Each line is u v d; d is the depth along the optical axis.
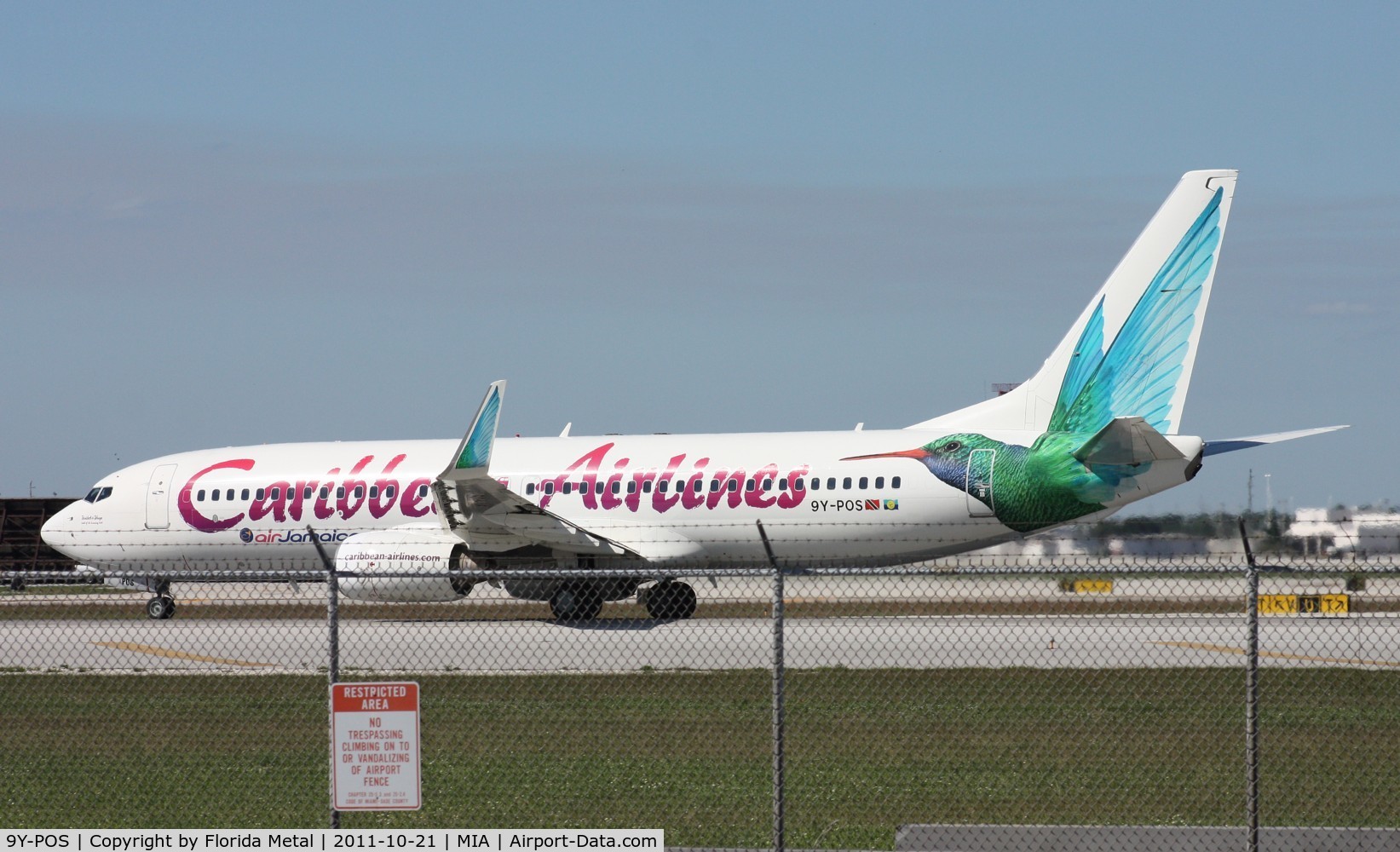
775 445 128.75
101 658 104.56
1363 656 95.25
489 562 129.88
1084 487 117.38
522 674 89.31
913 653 96.75
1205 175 116.81
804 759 62.66
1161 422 117.38
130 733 71.38
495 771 60.69
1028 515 119.50
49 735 70.94
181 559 146.12
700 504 127.88
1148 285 118.00
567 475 132.62
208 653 106.62
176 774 61.50
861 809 53.84
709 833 50.50
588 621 126.38
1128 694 79.12
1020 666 88.62
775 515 125.56
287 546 142.12
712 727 70.75
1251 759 44.41
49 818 54.12
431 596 122.81
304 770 61.84
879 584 154.62
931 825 48.81
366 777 43.19
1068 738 67.06
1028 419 122.12
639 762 62.38
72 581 57.28
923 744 65.94
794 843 49.25
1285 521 120.12
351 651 105.19
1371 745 65.06
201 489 144.75
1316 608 131.62
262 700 81.19
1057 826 47.41
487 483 118.81
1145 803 54.53
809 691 81.38
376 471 140.12
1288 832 46.38
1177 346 117.19
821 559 126.69
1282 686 81.75
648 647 104.12
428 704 78.56
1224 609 131.62
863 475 123.75
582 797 55.91
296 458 144.50
